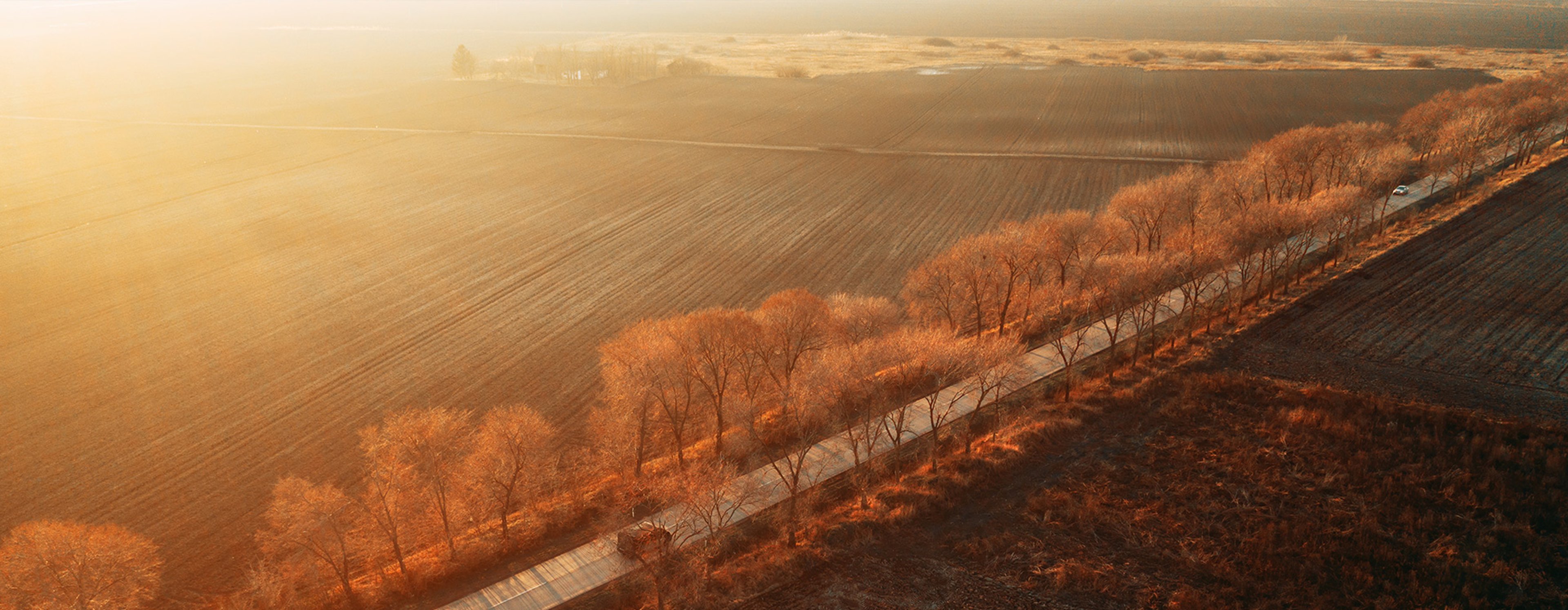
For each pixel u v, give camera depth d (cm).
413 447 4178
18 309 7312
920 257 8362
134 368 6197
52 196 11106
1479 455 4319
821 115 16275
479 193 11100
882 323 5784
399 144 14400
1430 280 6519
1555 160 9544
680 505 4322
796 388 4772
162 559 4225
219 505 4647
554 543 4178
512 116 16988
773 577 3806
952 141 13650
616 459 4847
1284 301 6312
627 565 3934
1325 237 7519
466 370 6147
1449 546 3734
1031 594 3631
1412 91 16638
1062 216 7381
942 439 4906
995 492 4341
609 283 7819
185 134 15550
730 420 4981
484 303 7375
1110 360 5506
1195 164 11644
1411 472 4241
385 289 7688
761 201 10456
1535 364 5244
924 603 3603
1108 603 3550
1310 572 3638
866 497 4369
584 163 12769
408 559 4166
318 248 8850
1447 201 8469
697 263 8331
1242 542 3853
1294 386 5112
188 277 8025
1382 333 5738
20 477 4916
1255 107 15500
